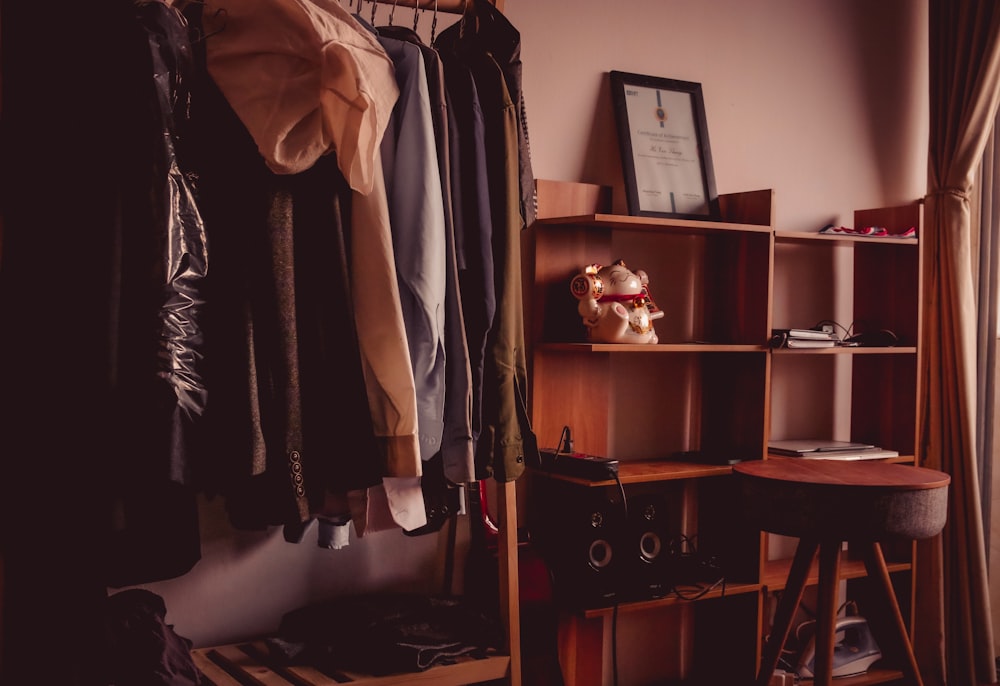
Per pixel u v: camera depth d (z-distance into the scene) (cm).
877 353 310
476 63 204
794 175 326
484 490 250
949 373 326
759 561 282
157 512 156
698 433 309
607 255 284
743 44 314
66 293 141
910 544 315
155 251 146
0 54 141
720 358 301
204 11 165
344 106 160
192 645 215
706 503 301
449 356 186
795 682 288
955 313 324
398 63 182
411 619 222
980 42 321
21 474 141
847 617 314
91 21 144
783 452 299
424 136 178
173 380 147
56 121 142
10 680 141
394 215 179
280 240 163
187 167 155
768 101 320
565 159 281
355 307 172
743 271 293
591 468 251
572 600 255
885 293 323
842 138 336
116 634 173
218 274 162
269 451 162
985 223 339
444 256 181
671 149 293
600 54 287
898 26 347
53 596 142
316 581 245
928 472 252
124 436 145
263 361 162
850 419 338
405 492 186
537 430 273
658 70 297
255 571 237
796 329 320
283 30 161
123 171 144
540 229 271
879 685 311
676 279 302
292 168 159
